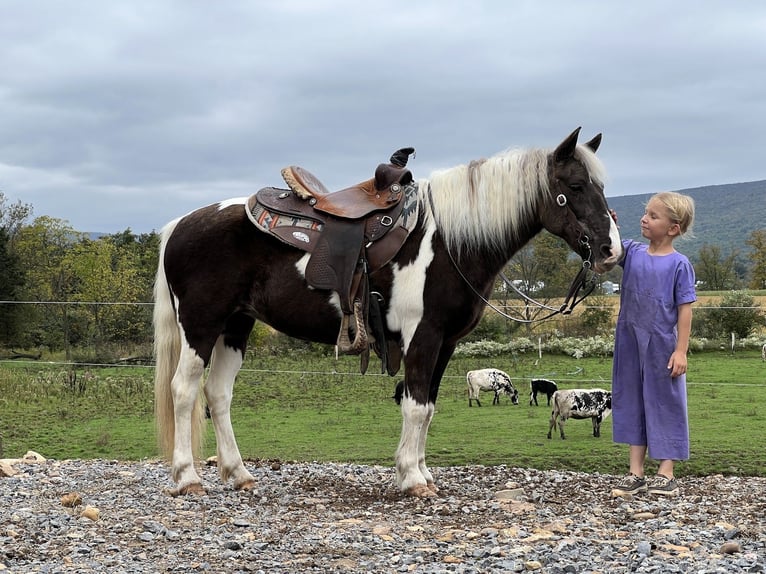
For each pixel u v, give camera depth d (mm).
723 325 29094
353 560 4625
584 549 4742
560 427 11820
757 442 10461
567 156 6105
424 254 6141
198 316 6484
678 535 5078
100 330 34688
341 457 10195
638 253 6480
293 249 6328
